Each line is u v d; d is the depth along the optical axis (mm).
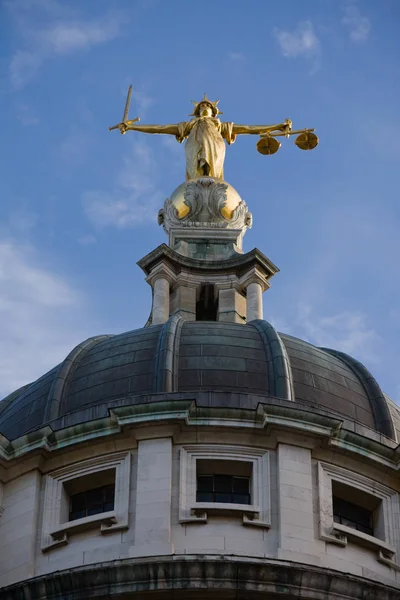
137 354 55906
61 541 49688
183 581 46562
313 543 49188
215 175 70938
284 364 54938
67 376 56000
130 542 48750
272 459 50656
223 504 49250
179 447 50594
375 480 52062
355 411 55250
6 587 47938
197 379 54125
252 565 46688
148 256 67312
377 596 47688
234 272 67188
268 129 71562
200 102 72562
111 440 51031
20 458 51875
